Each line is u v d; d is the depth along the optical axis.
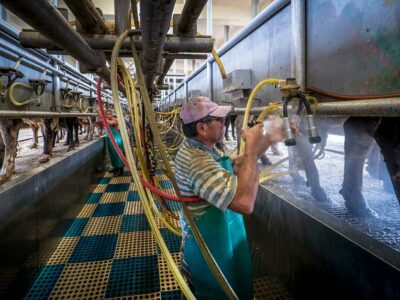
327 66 1.60
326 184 2.44
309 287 1.44
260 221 2.09
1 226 1.57
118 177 5.15
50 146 3.50
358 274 1.09
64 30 0.85
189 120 1.14
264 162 3.26
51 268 2.23
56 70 3.67
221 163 1.17
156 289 1.95
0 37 2.24
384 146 1.26
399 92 1.14
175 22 1.32
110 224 3.05
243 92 2.76
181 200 0.78
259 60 2.55
